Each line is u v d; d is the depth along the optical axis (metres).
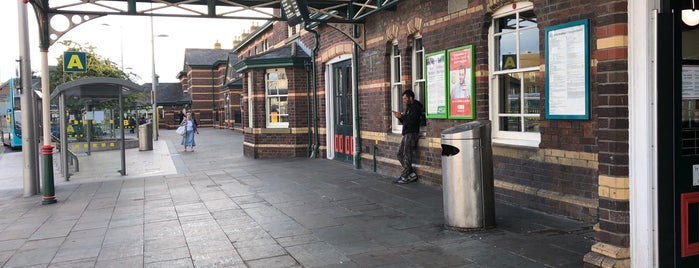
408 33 9.52
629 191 3.97
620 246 4.05
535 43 6.79
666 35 3.69
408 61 9.78
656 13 3.67
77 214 7.79
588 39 5.65
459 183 5.79
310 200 8.14
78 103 18.58
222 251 5.46
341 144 13.48
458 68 7.96
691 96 3.85
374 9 10.30
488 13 7.33
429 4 8.73
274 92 15.69
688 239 3.86
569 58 5.90
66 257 5.46
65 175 11.76
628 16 3.83
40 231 6.72
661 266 3.80
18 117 25.62
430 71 8.76
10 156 21.31
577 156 6.00
